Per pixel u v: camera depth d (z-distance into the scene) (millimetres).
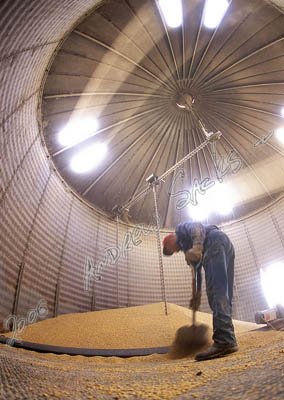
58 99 7562
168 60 8109
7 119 4691
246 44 7863
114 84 8211
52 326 5562
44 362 2209
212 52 8094
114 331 4676
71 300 7938
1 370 1259
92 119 8672
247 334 4398
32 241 6789
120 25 6867
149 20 7008
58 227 8133
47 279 7250
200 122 9297
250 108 9391
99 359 3197
